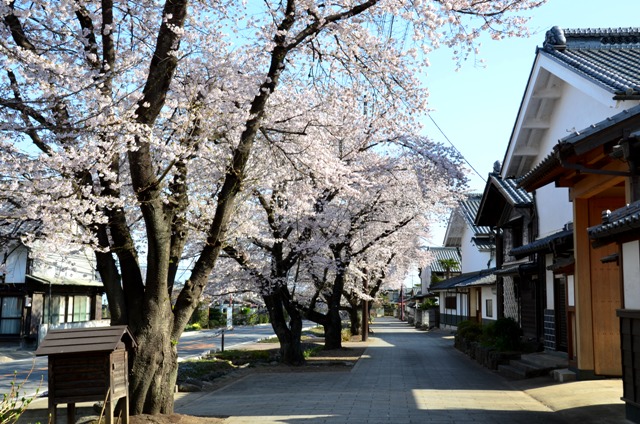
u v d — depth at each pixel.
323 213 18.52
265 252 19.08
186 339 36.97
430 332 46.97
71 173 8.77
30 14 8.00
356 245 25.89
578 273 12.85
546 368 14.16
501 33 10.11
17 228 9.89
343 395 12.34
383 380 15.23
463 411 10.02
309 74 12.09
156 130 10.59
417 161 18.92
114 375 7.89
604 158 11.08
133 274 9.42
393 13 10.09
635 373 8.30
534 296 19.38
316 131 14.54
